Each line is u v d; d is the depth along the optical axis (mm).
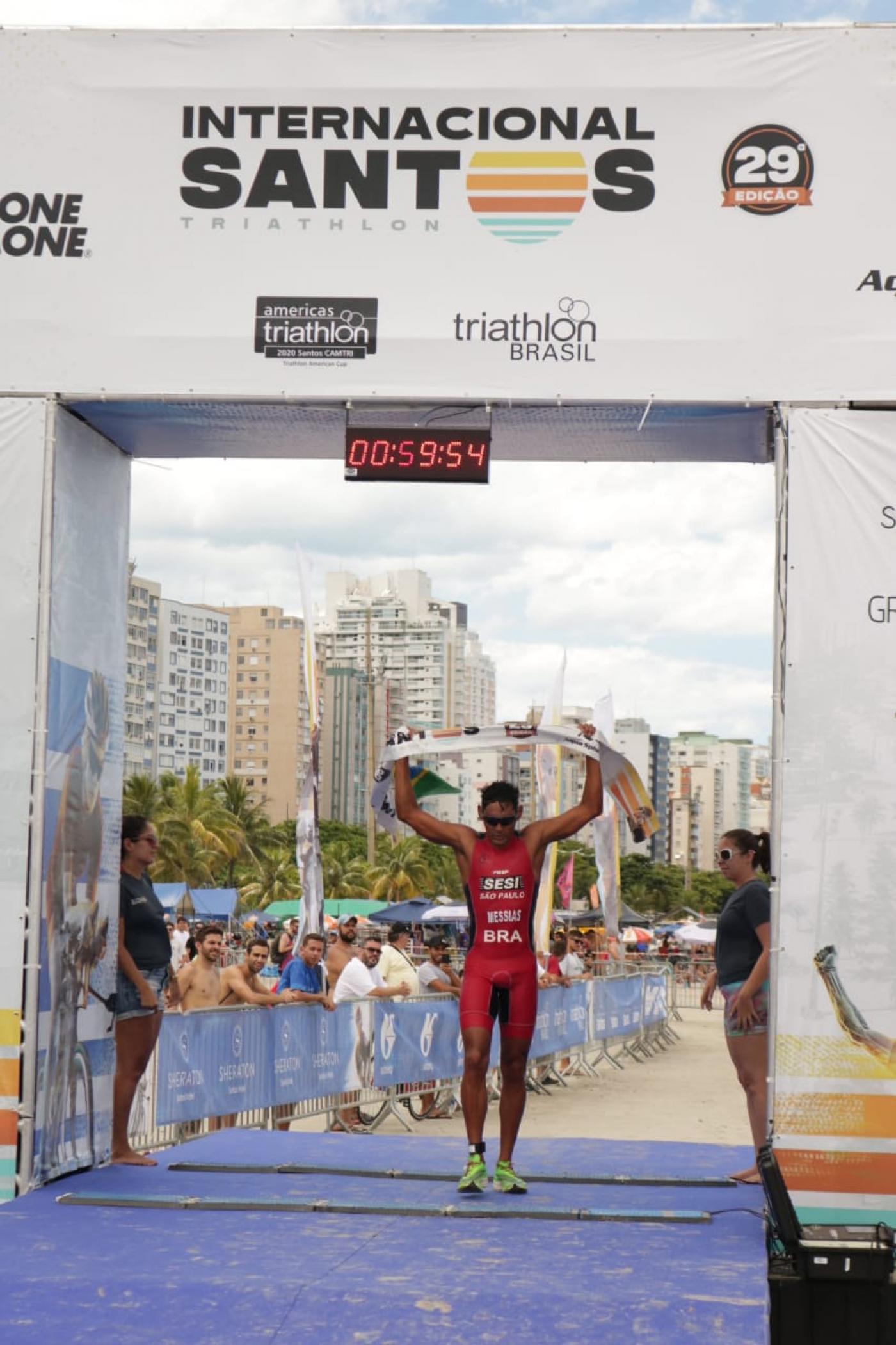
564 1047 17375
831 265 6441
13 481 6629
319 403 6637
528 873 6391
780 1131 5969
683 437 7105
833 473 6328
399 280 6625
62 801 6695
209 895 52750
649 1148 7793
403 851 100062
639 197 6551
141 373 6660
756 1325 4250
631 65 6605
